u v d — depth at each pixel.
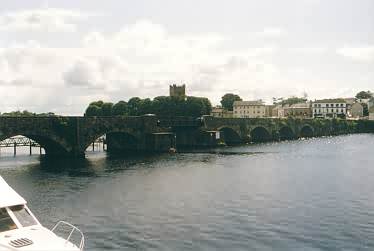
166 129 117.44
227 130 149.25
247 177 64.06
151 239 32.47
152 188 54.44
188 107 168.88
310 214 40.38
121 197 48.50
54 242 17.83
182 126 125.75
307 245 31.28
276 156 97.44
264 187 55.22
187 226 36.12
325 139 170.50
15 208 19.34
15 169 73.56
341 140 163.00
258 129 165.62
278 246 31.05
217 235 33.56
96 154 104.56
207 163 83.06
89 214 40.22
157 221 37.72
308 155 99.81
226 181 60.19
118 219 38.38
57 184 57.41
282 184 57.53
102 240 32.16
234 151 111.69
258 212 41.16
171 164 81.31
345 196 49.06
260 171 71.06
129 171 71.00
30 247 17.11
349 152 108.25
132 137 113.94
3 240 17.47
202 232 34.38
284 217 39.22
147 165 79.81
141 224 36.69
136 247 30.56
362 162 84.56
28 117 81.50
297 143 145.50
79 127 90.00
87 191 52.16
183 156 97.50
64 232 34.12
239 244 31.44
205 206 43.81
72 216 39.41
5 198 19.45
